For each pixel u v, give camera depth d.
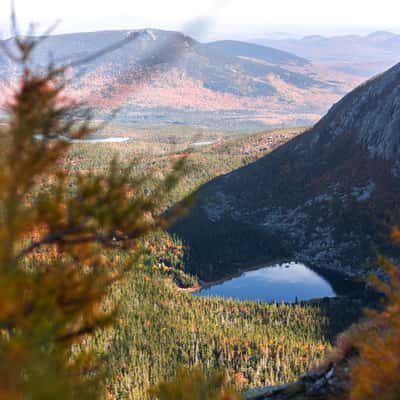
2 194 6.05
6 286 5.63
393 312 9.31
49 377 5.21
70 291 6.64
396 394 8.70
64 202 6.80
